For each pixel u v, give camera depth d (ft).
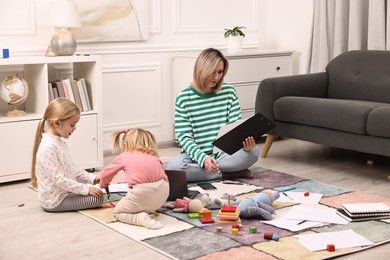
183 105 13.07
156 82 17.07
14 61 13.05
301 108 14.78
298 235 9.71
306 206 11.18
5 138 13.05
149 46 16.83
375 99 15.57
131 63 16.51
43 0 14.70
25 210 11.30
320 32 17.71
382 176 13.93
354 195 12.00
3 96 13.48
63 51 14.03
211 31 18.12
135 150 10.64
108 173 10.69
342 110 13.89
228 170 13.12
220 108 13.32
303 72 18.92
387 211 10.53
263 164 15.05
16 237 9.84
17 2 14.32
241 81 17.42
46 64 13.52
